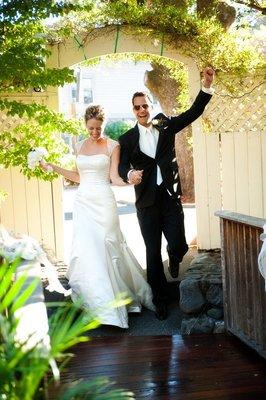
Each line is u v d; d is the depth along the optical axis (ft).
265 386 8.46
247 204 16.89
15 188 16.87
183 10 15.94
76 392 4.06
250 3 16.28
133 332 11.59
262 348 9.60
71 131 14.26
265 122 16.51
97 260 12.08
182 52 16.11
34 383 3.70
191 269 13.07
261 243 9.49
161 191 12.23
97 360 9.84
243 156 16.76
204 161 16.96
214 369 9.28
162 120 12.22
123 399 4.07
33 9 13.51
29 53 13.28
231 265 10.89
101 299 11.72
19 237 11.53
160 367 9.43
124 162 12.36
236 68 16.05
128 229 23.41
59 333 4.00
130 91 65.82
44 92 16.56
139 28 15.78
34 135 14.29
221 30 15.97
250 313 10.09
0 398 3.74
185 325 11.53
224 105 16.67
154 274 12.39
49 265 10.94
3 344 4.01
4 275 4.56
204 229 17.11
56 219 17.11
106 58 24.59
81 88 61.77
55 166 13.07
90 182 12.51
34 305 6.40
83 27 15.97
